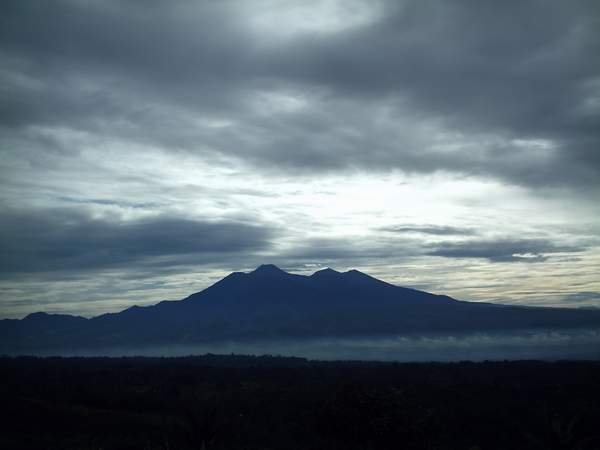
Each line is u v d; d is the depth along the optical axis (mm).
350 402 30969
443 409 37000
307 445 30750
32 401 39469
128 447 29594
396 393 32250
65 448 29406
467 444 31906
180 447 29531
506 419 35500
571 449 28281
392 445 29625
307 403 39406
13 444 30062
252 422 35562
